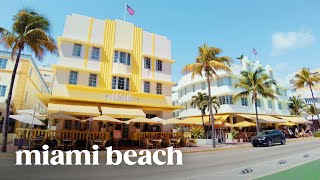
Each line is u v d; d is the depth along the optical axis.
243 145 27.00
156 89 27.39
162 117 26.80
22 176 8.83
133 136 23.77
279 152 19.03
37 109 36.25
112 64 25.25
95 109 21.58
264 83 37.22
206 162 13.91
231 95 39.84
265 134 26.84
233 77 40.94
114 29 26.47
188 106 48.78
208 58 26.73
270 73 50.38
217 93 40.66
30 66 29.19
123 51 26.06
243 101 41.47
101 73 24.48
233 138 35.53
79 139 20.06
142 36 28.14
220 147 24.42
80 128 22.70
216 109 36.31
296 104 55.59
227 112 38.59
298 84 49.75
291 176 8.59
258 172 9.92
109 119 19.23
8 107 16.22
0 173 9.34
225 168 11.42
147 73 27.14
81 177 8.95
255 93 34.25
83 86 22.83
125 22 27.39
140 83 26.36
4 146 15.54
